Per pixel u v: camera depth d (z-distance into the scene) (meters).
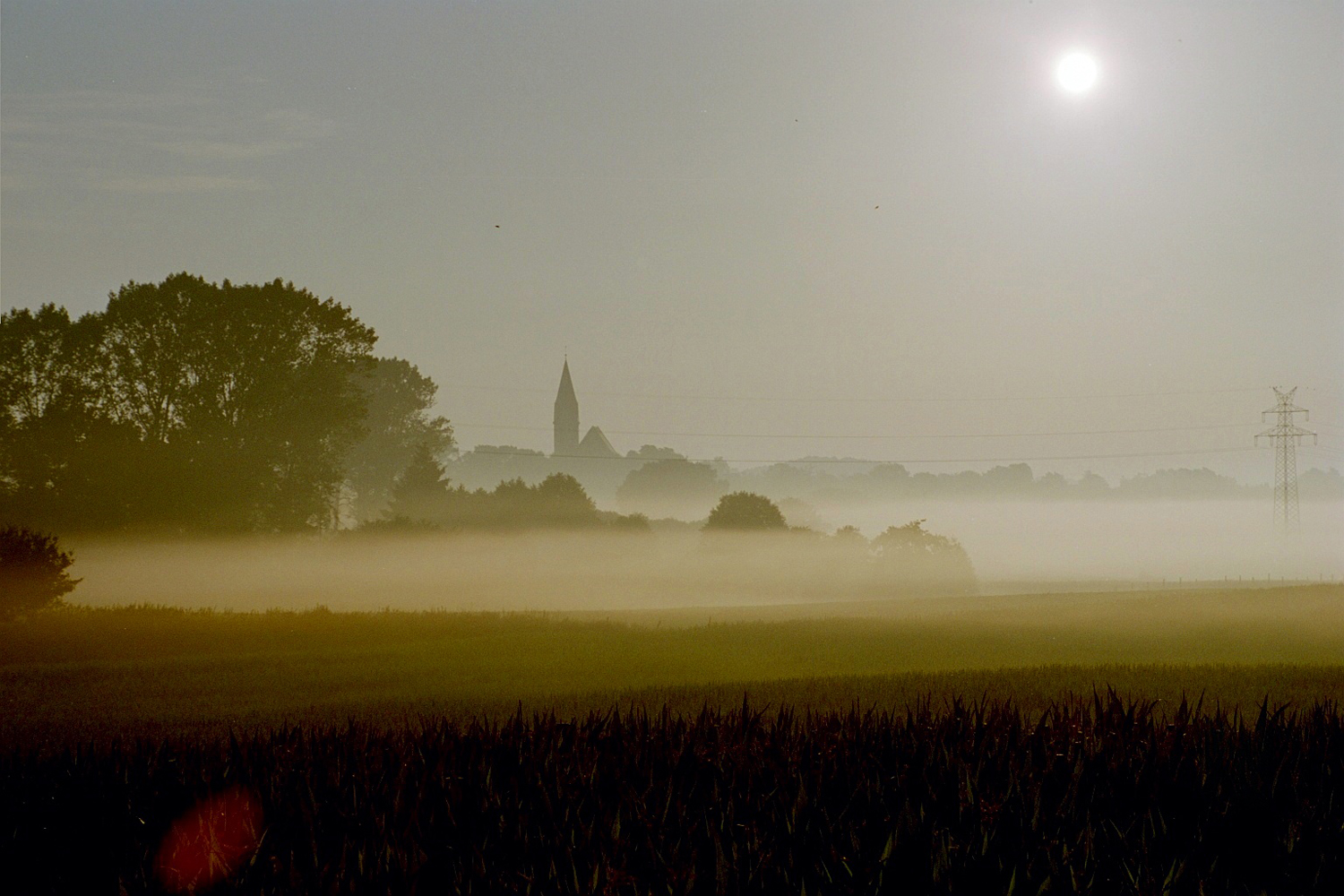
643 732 14.88
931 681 27.95
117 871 10.18
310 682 30.81
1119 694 24.94
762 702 24.33
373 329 78.75
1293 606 61.75
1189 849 10.38
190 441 71.44
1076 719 15.18
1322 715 15.72
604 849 10.07
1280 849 10.62
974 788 11.82
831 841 10.30
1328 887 10.10
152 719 24.17
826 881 9.49
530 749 14.04
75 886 10.11
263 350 73.75
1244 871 10.48
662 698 25.45
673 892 9.26
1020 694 25.12
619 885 9.24
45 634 43.62
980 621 53.38
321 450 75.88
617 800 11.76
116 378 72.56
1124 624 51.25
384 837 10.62
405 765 13.04
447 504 97.19
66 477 67.38
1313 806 11.51
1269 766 13.09
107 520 66.62
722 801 11.50
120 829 11.45
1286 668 30.52
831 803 11.50
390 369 115.12
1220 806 11.54
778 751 13.58
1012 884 9.36
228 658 37.31
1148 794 11.88
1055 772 12.55
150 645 41.47
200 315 72.06
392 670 33.38
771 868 9.57
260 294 73.31
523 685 29.48
